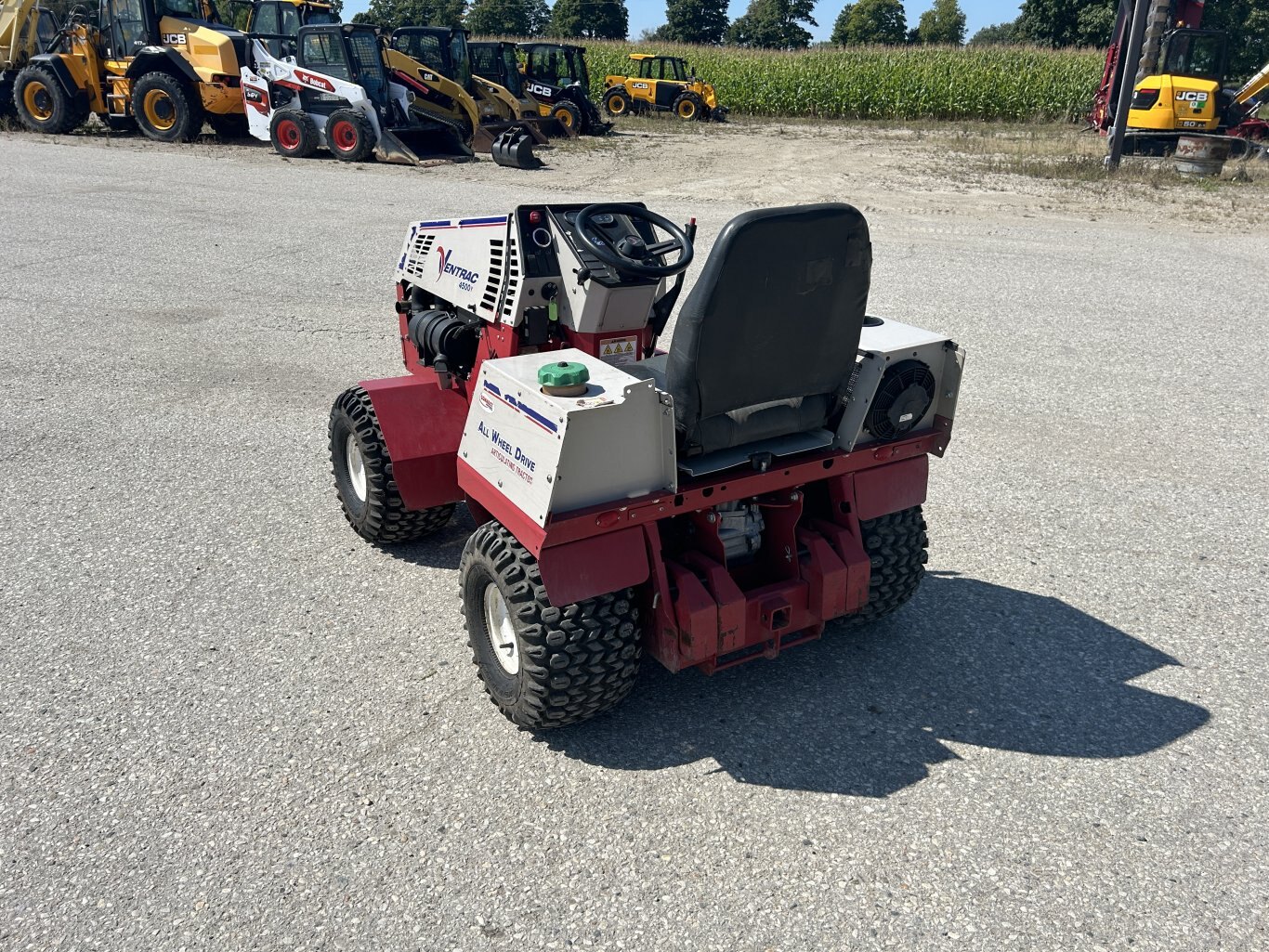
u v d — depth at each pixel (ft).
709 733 11.70
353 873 9.51
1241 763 11.14
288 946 8.67
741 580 12.47
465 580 11.72
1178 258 38.22
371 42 59.00
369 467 15.05
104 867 9.62
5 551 16.14
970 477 19.19
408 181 53.06
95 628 13.91
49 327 28.53
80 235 39.81
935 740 11.56
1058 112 96.07
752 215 9.36
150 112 65.51
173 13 65.36
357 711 12.07
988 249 39.73
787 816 10.27
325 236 40.22
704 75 103.71
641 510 10.41
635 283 12.93
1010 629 14.02
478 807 10.41
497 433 10.79
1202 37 65.67
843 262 10.18
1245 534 16.87
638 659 11.08
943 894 9.25
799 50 115.55
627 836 10.00
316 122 60.44
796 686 12.67
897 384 11.70
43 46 70.44
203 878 9.46
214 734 11.62
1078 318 30.27
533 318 13.07
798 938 8.75
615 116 97.25
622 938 8.75
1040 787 10.74
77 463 19.61
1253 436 21.21
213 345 27.09
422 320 15.05
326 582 15.21
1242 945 8.67
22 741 11.48
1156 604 14.69
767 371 10.49
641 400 9.93
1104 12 145.89
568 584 10.21
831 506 12.42
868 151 71.36
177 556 16.01
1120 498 18.29
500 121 69.77
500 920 8.93
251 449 20.38
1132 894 9.24
